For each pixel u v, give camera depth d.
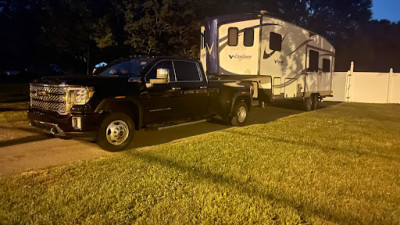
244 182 4.50
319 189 4.40
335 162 5.76
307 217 3.59
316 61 14.80
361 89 21.78
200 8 26.50
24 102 13.19
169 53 27.64
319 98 15.71
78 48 26.06
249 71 11.04
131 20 26.89
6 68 46.41
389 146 7.29
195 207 3.68
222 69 11.31
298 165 5.43
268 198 4.02
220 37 11.16
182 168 5.01
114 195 3.94
